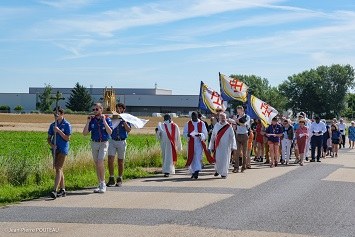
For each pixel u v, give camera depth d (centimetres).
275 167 2134
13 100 13275
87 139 4131
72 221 973
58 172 1255
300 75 14388
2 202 1184
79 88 12019
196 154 1692
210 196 1283
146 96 13162
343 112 14312
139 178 1678
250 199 1245
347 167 2139
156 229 911
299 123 2267
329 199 1268
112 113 1496
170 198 1248
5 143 3684
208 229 915
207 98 2158
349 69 14012
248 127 1931
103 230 902
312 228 947
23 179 1475
